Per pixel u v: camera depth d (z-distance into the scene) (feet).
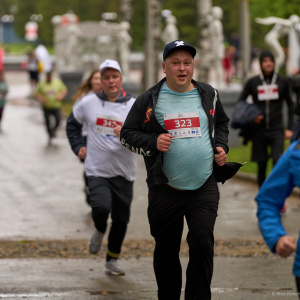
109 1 652.07
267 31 242.99
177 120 54.24
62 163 150.61
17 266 75.36
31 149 169.89
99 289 66.03
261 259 77.87
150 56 225.15
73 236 91.35
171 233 56.03
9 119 231.30
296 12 233.76
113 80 71.26
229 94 160.97
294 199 110.52
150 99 54.75
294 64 237.25
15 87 361.51
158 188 55.16
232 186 124.16
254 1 236.22
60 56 338.75
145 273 72.74
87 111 72.18
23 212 105.19
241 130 100.53
